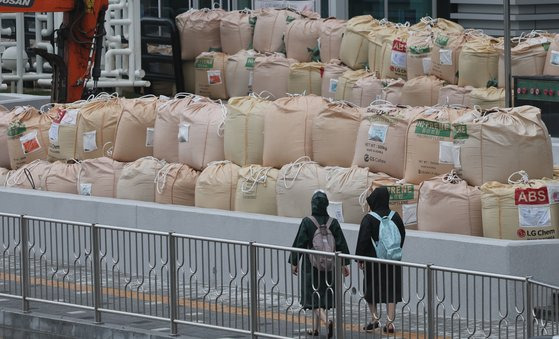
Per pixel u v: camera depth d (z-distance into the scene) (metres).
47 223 37.00
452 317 30.73
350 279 32.12
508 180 38.56
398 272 31.31
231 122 45.03
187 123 46.34
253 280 33.09
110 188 47.22
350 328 32.03
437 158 40.22
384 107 42.19
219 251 33.66
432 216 38.94
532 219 37.56
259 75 64.94
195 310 34.22
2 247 38.16
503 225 37.72
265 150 43.97
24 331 37.25
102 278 35.94
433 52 55.56
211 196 44.03
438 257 36.91
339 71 61.38
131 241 35.25
